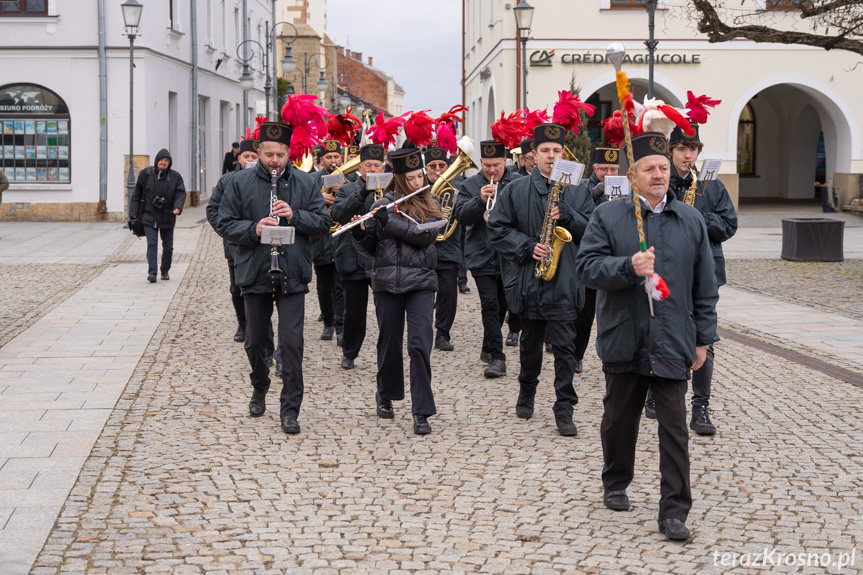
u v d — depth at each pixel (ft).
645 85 92.07
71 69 84.53
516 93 88.28
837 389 26.86
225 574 14.32
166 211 48.88
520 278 22.77
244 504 17.40
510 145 29.43
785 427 22.91
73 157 85.25
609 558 15.08
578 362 28.89
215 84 116.26
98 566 14.55
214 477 18.92
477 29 113.09
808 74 89.81
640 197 16.31
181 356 30.94
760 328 37.01
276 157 22.15
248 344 23.06
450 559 14.98
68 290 46.14
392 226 22.35
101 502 17.37
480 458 20.40
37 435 21.62
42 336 34.17
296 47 228.63
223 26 120.88
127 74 84.79
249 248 22.38
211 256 61.57
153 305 41.68
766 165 119.44
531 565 14.79
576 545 15.61
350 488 18.38
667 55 88.43
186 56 101.04
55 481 18.45
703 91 89.30
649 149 15.92
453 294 32.53
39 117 84.99
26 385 26.55
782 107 116.67
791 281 50.96
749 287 48.73
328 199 28.32
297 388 22.49
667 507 15.93
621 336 16.25
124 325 36.60
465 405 25.20
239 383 27.32
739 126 118.83
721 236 22.63
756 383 27.68
